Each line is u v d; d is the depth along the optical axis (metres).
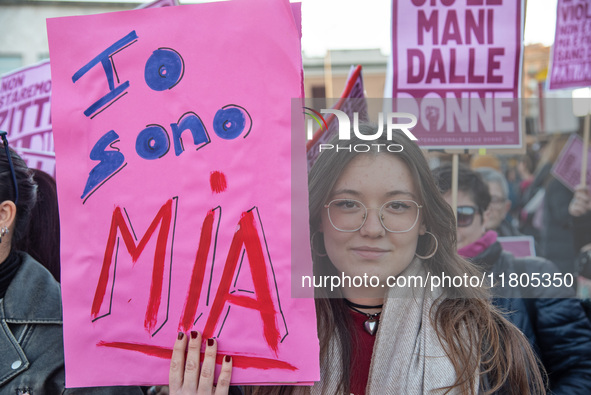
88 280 1.20
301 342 1.15
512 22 1.50
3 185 1.43
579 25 1.63
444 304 1.27
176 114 1.20
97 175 1.21
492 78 1.50
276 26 1.18
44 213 1.56
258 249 1.17
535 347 1.56
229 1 1.19
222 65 1.19
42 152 1.69
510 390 1.25
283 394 1.27
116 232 1.20
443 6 1.51
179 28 1.20
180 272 1.18
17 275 1.43
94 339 1.20
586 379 1.52
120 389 1.38
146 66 1.21
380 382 1.23
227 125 1.18
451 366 1.21
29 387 1.34
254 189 1.17
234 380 1.16
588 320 1.55
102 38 1.23
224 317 1.17
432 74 1.52
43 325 1.40
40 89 1.69
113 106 1.22
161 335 1.18
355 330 1.29
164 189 1.20
